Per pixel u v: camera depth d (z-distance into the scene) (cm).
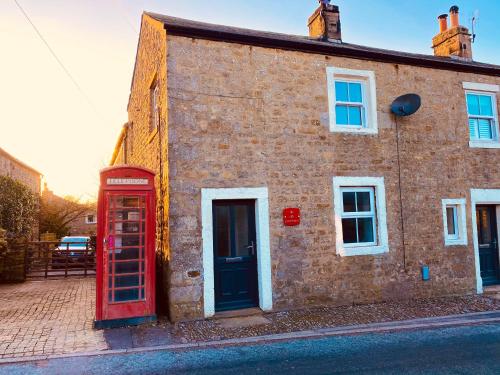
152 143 910
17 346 551
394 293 839
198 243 703
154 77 869
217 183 727
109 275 652
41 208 2425
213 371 473
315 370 471
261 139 769
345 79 877
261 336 607
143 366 491
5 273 1088
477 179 955
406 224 866
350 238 839
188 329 639
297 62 817
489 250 986
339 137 831
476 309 777
